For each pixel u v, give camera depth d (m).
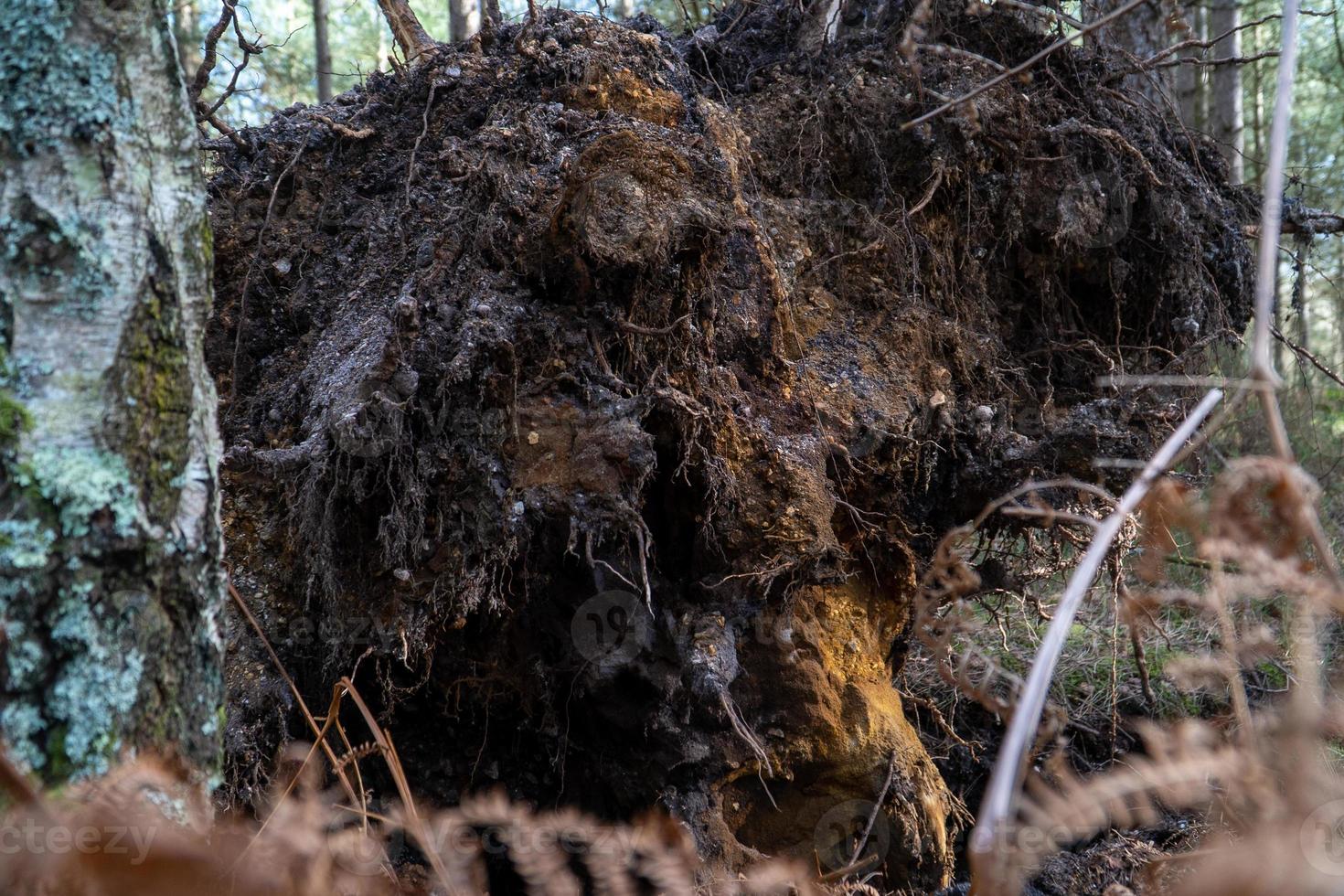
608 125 2.51
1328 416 6.49
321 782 1.83
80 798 0.95
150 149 1.12
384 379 2.13
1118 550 2.78
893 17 3.38
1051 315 3.37
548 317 2.28
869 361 2.82
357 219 2.79
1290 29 1.19
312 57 8.09
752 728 2.49
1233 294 3.53
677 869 1.47
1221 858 0.87
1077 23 2.58
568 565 2.38
